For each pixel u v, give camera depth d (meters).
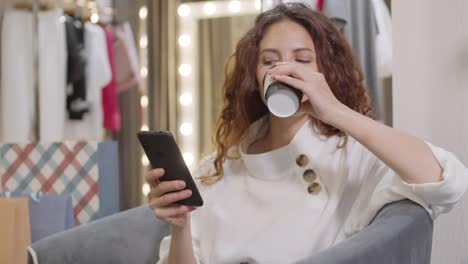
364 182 1.01
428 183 0.87
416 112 1.32
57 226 1.55
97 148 1.63
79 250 1.17
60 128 2.32
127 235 1.23
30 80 2.38
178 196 0.85
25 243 1.44
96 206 1.62
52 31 2.33
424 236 0.90
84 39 2.35
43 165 1.67
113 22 2.35
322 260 0.74
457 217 1.28
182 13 2.11
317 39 1.06
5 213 1.42
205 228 1.11
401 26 1.33
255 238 1.02
